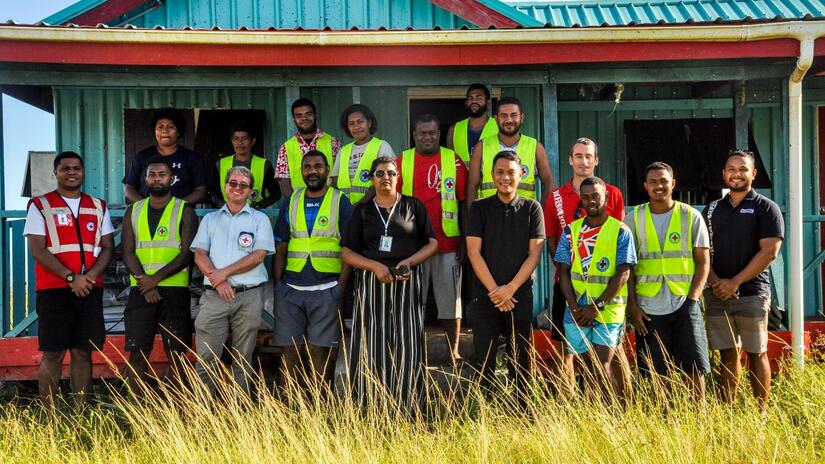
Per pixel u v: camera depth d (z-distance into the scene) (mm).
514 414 4914
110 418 5176
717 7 9148
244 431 4492
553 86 6621
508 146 5812
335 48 6086
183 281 5727
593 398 4945
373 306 5297
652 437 4430
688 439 4312
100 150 7684
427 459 4371
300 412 4871
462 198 5980
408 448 4445
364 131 6047
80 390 5629
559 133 8617
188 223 5742
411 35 6008
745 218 5273
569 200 5488
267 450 4387
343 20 8422
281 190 6441
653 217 5273
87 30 5805
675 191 8492
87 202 5676
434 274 5859
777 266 7199
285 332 5535
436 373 6008
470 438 4527
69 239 5504
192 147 7867
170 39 5902
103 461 4566
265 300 6371
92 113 7688
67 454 4777
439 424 4922
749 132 8562
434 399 5367
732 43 6070
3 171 6492
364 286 5328
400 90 7973
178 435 4469
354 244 5402
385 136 7980
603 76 6609
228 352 6238
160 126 6160
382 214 5363
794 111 6320
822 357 6289
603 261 5055
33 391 6441
